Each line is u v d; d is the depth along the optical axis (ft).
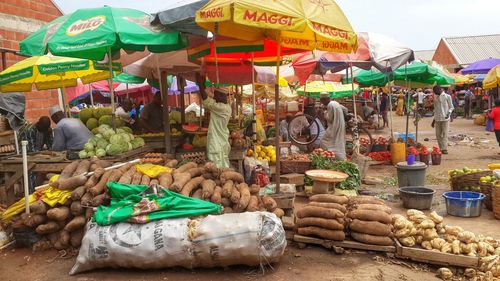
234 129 28.81
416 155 39.52
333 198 18.49
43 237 18.16
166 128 27.17
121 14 20.61
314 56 30.37
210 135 25.14
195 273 15.46
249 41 22.81
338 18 17.95
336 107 33.60
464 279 15.69
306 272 15.65
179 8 19.61
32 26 33.96
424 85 46.39
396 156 40.19
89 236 15.57
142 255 15.02
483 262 15.80
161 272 15.56
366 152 43.68
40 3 35.04
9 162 22.00
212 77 31.53
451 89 109.60
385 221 17.17
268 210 18.65
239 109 39.70
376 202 18.61
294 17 15.93
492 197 23.15
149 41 19.66
